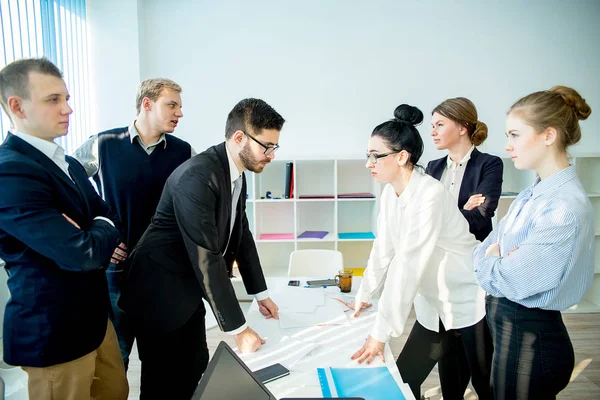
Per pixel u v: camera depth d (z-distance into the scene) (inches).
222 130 157.5
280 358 53.9
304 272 108.5
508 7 155.5
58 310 51.4
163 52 153.4
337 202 155.1
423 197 59.0
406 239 59.1
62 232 49.4
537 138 47.7
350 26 155.2
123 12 142.9
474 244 66.9
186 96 155.8
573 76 159.3
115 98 145.0
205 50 154.3
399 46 156.0
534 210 48.8
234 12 153.5
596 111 160.4
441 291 66.4
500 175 89.3
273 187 160.4
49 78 51.3
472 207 87.5
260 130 57.0
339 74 156.9
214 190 57.6
